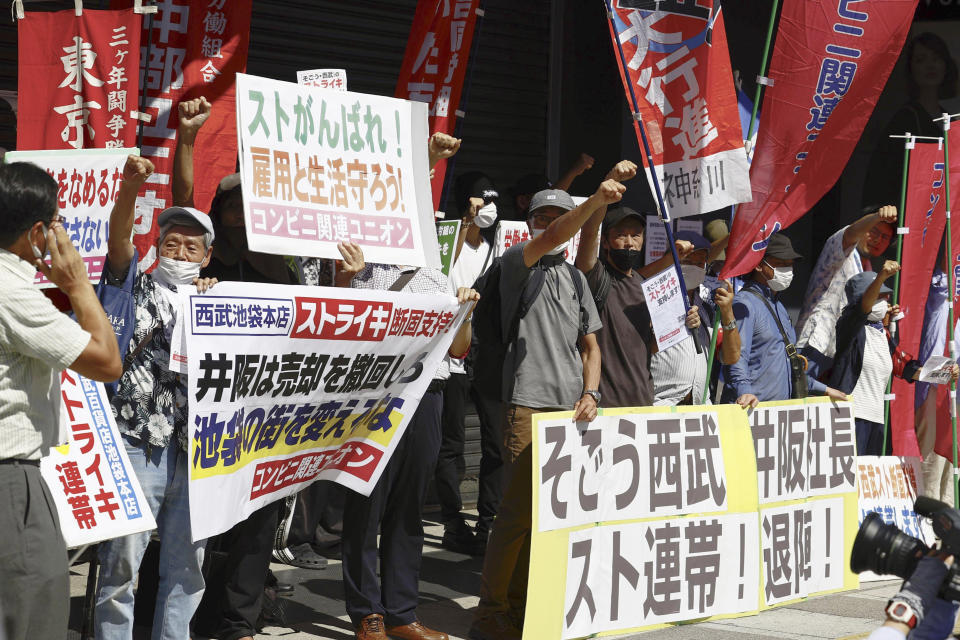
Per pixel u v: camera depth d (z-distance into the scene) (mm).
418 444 5129
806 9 5859
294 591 5922
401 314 4633
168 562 4316
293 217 4266
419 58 6137
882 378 7027
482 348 5246
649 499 5340
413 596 5176
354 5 7879
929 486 7855
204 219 4332
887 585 6559
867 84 5977
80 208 4047
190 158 4789
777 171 5941
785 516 5996
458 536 7035
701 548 5543
